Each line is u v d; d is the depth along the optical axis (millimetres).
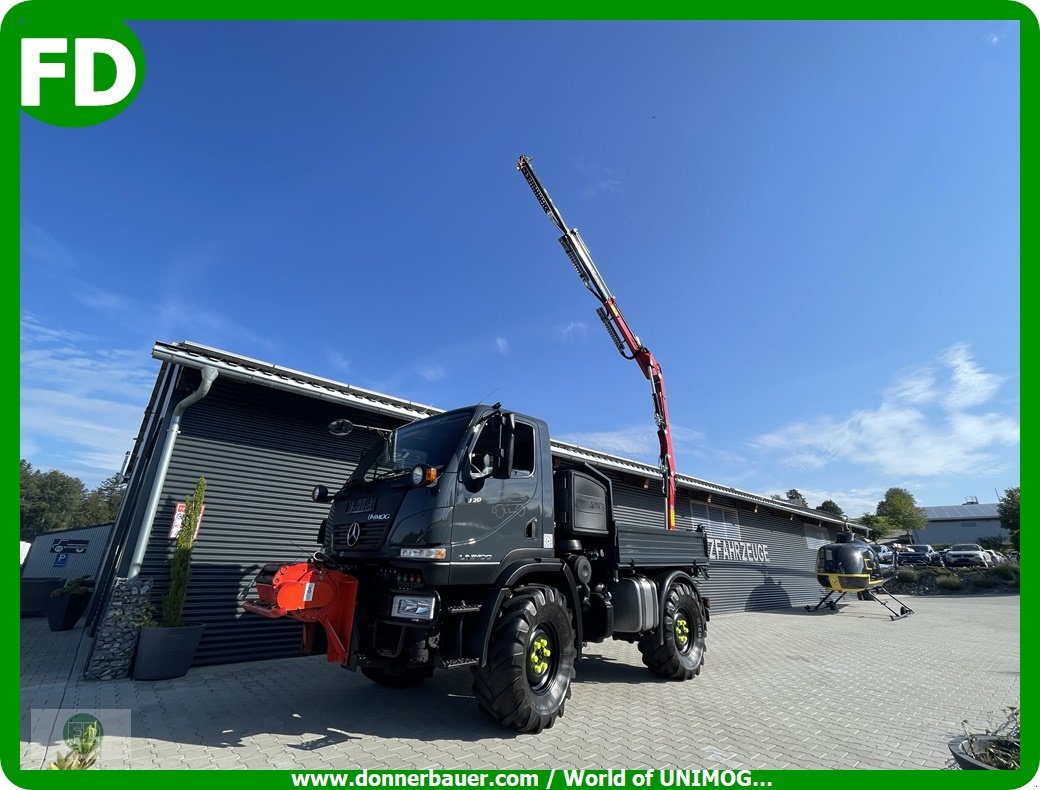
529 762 3684
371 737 4074
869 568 16312
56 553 14734
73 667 6129
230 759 3566
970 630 12234
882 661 8203
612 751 3949
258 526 6934
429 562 4016
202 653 6234
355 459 8023
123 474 14617
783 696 5816
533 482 5012
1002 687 6547
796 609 16844
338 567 4629
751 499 16375
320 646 4379
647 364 9078
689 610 6871
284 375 7262
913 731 4660
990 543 41281
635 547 6230
